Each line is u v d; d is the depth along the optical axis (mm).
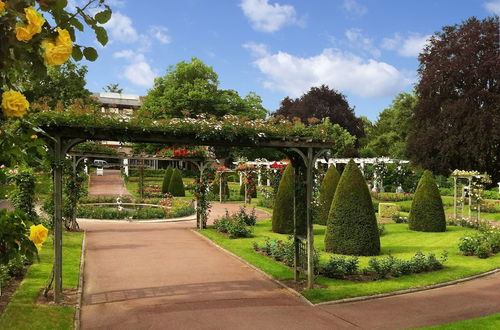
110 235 13391
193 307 6344
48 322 5441
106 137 6605
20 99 1920
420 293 7457
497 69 28766
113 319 5789
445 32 32000
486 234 11594
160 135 6930
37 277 7449
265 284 7773
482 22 30969
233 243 11922
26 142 2473
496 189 30984
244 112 41312
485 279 8539
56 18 2113
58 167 6340
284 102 50969
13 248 2344
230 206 25094
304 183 7883
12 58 2018
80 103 6641
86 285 7504
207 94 38625
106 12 2160
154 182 37125
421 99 32938
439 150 30688
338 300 6859
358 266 8773
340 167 35562
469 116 28656
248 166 19906
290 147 7605
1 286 6598
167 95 38344
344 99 49094
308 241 7539
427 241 12891
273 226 14328
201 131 6949
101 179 37125
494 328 5324
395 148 42344
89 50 2203
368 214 10680
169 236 13391
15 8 1890
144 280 7887
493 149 29547
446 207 24109
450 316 6199
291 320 5902
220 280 7977
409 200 27781
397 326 5750
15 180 9531
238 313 6117
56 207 6445
